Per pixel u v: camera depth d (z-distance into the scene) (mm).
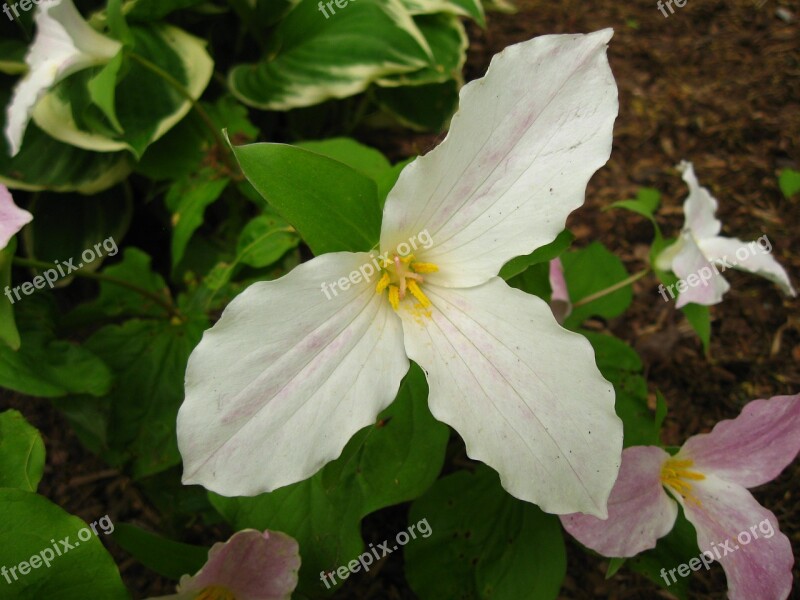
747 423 148
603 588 200
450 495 175
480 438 122
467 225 128
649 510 146
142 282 205
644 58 317
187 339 200
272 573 146
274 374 114
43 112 198
